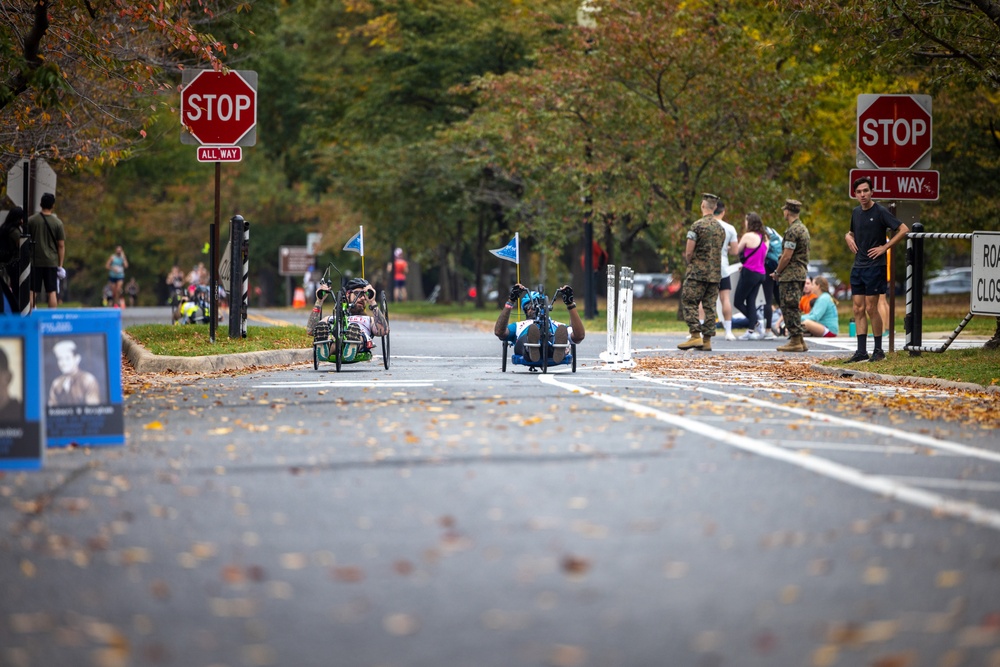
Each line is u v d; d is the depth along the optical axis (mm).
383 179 159375
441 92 159000
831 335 88562
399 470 28062
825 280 89750
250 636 16391
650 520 22781
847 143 145500
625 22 117000
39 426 28781
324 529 22250
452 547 20859
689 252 73188
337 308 57781
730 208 119750
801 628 16547
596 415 38125
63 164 85750
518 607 17531
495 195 156500
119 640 16141
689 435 33625
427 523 22625
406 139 162500
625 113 118938
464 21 158250
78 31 64062
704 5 121062
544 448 31172
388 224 167250
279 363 64125
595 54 119562
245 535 21859
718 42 118188
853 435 34156
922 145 63062
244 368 60375
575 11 151250
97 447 32156
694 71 117938
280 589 18500
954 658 15281
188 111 66812
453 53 157625
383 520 22906
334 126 174375
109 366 32750
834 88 133625
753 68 117188
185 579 19125
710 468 28219
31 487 26469
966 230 141125
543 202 141125
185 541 21469
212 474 27844
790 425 36094
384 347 59031
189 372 58125
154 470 28438
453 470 28000
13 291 63219
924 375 52594
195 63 106750
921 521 22750
